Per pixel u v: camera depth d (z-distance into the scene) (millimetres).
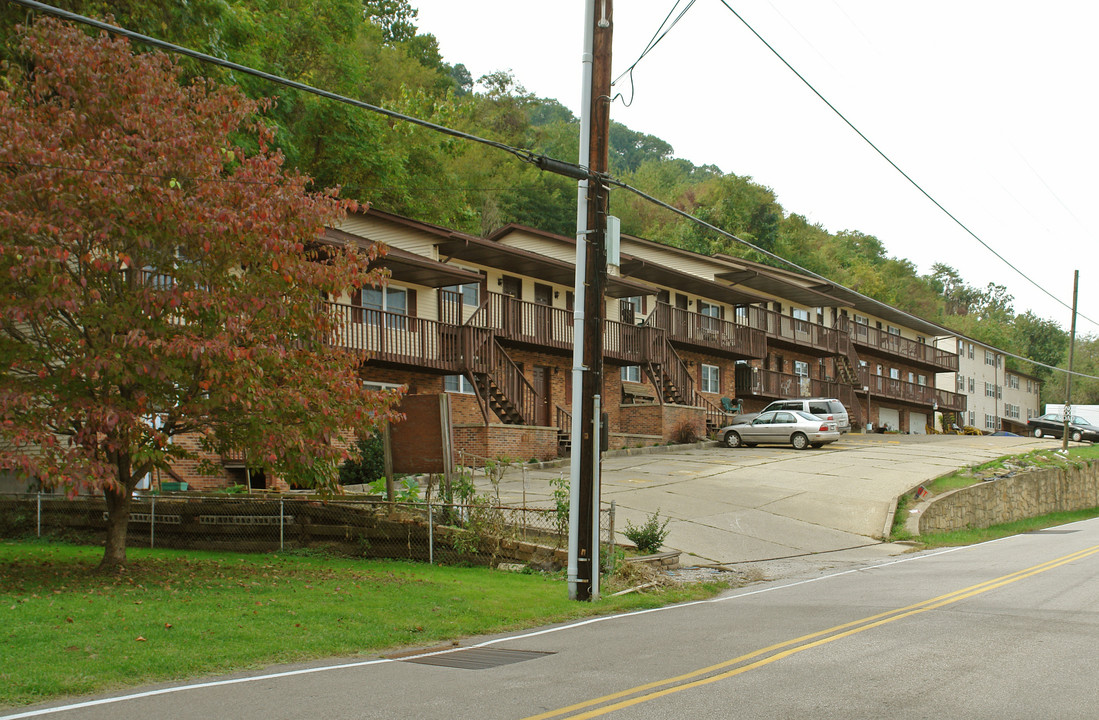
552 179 61844
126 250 11859
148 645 7988
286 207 12102
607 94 12969
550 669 7422
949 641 8289
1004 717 5672
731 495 22969
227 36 25250
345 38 36781
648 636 9164
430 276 27172
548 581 13539
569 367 34500
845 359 52906
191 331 11570
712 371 43375
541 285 34188
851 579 14023
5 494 17609
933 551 18703
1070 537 21938
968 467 30328
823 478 26500
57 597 10164
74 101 11977
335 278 12555
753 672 7078
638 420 35719
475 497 15844
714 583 13883
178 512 16266
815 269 82562
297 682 6953
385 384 26828
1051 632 8711
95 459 11312
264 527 15922
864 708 5906
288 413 12664
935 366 65312
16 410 11086
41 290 10555
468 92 74062
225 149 12688
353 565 14281
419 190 42281
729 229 74500
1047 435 56625
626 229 74750
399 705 6125
